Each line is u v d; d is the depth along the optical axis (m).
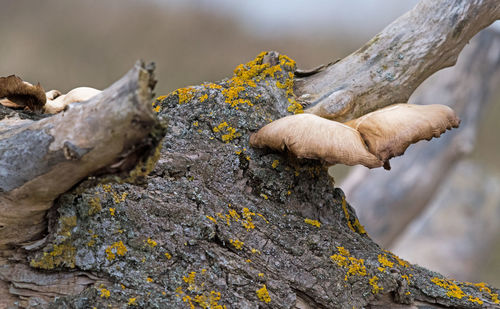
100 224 2.96
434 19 4.43
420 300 3.47
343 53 11.98
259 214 3.50
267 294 3.09
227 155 3.72
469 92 10.48
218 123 3.84
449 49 4.48
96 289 2.82
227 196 3.55
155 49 11.08
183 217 3.18
